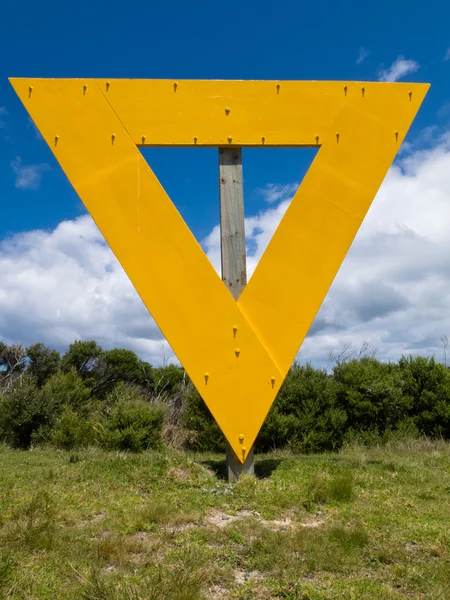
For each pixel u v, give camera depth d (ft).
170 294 17.12
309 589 8.69
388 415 30.78
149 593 8.05
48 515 11.76
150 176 17.63
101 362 61.93
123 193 17.46
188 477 16.30
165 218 17.46
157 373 55.62
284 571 9.45
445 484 16.55
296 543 10.67
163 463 17.28
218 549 10.48
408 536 11.48
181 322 17.04
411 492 15.28
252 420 16.90
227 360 17.03
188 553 9.82
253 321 17.40
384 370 33.76
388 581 9.32
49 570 9.21
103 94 17.83
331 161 18.26
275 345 17.40
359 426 30.60
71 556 9.82
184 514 12.45
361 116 18.60
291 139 18.26
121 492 14.52
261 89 18.35
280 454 25.77
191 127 18.02
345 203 18.13
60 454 24.27
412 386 32.30
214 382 16.93
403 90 18.92
